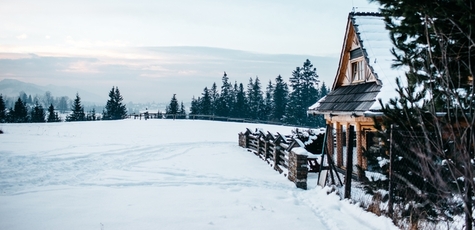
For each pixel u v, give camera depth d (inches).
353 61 589.9
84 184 414.6
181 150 787.4
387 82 454.9
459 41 197.3
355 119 496.4
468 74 196.7
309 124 2815.0
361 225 275.0
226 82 3166.8
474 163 180.7
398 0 214.1
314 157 557.0
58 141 804.6
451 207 231.5
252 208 318.3
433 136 226.5
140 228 256.7
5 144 684.7
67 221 269.9
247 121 2240.4
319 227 272.2
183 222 272.8
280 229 263.6
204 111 3097.9
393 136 261.9
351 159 343.9
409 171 262.1
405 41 245.1
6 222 264.8
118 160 604.7
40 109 3292.3
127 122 1685.5
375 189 299.0
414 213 255.3
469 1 184.7
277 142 572.7
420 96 237.5
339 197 350.6
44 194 355.6
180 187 409.4
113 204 323.0
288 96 2992.1
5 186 385.7
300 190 418.9
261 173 526.9
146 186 411.8
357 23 569.0
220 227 263.9
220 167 570.3
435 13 188.7
